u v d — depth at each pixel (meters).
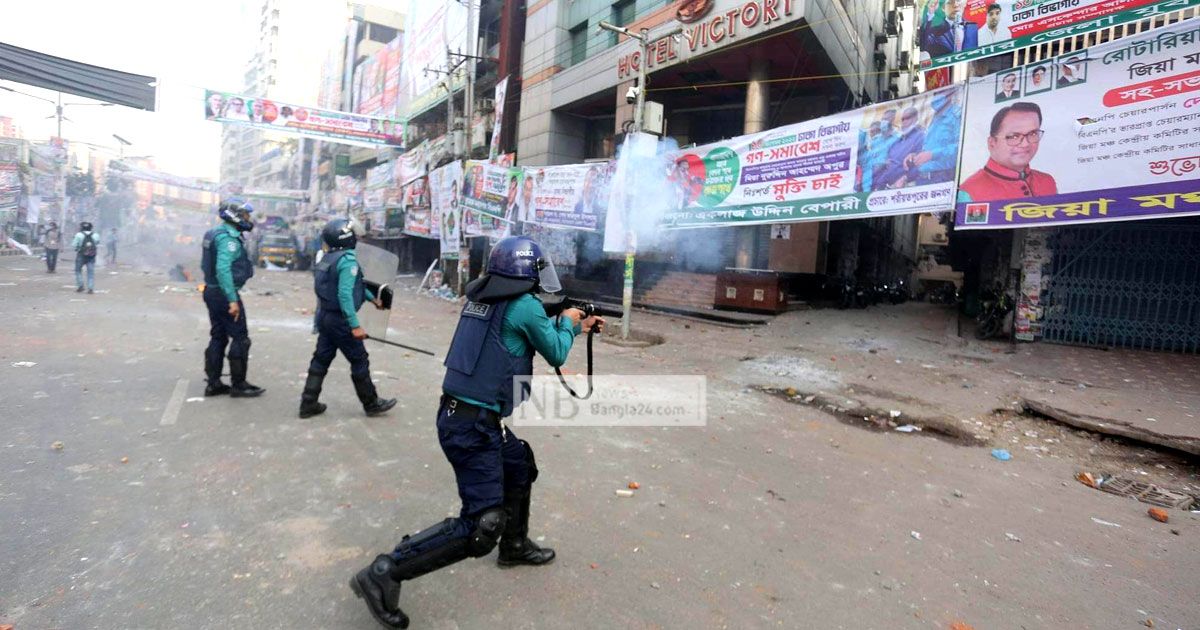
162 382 5.81
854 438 5.30
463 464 2.36
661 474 4.16
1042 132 7.14
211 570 2.64
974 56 8.02
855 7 16.62
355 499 3.44
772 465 4.48
